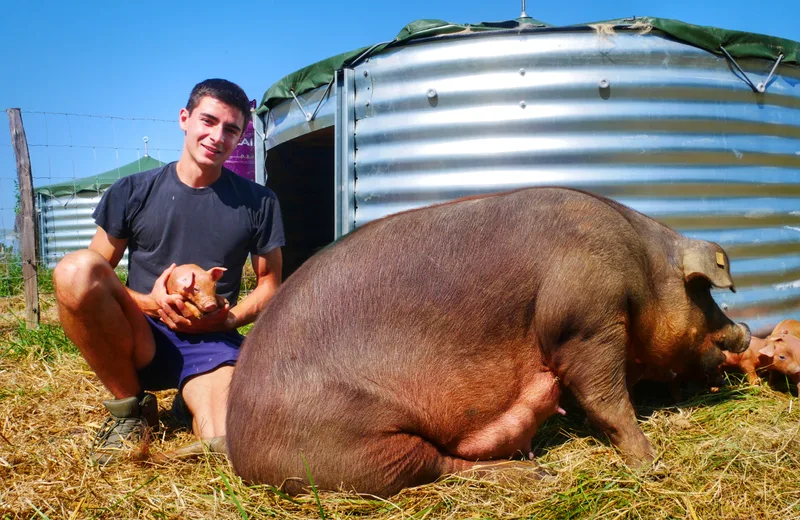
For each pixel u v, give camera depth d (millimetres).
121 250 3762
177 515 2619
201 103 3553
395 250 3037
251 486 2795
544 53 4723
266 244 3889
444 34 4938
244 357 2947
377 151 5301
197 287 3311
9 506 2678
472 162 4891
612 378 3127
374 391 2787
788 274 5188
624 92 4703
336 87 5520
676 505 2635
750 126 4961
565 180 4738
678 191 4793
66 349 5480
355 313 2891
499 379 3062
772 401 3869
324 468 2725
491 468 2969
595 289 3076
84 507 2691
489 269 3047
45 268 11992
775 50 5000
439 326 2939
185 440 3521
